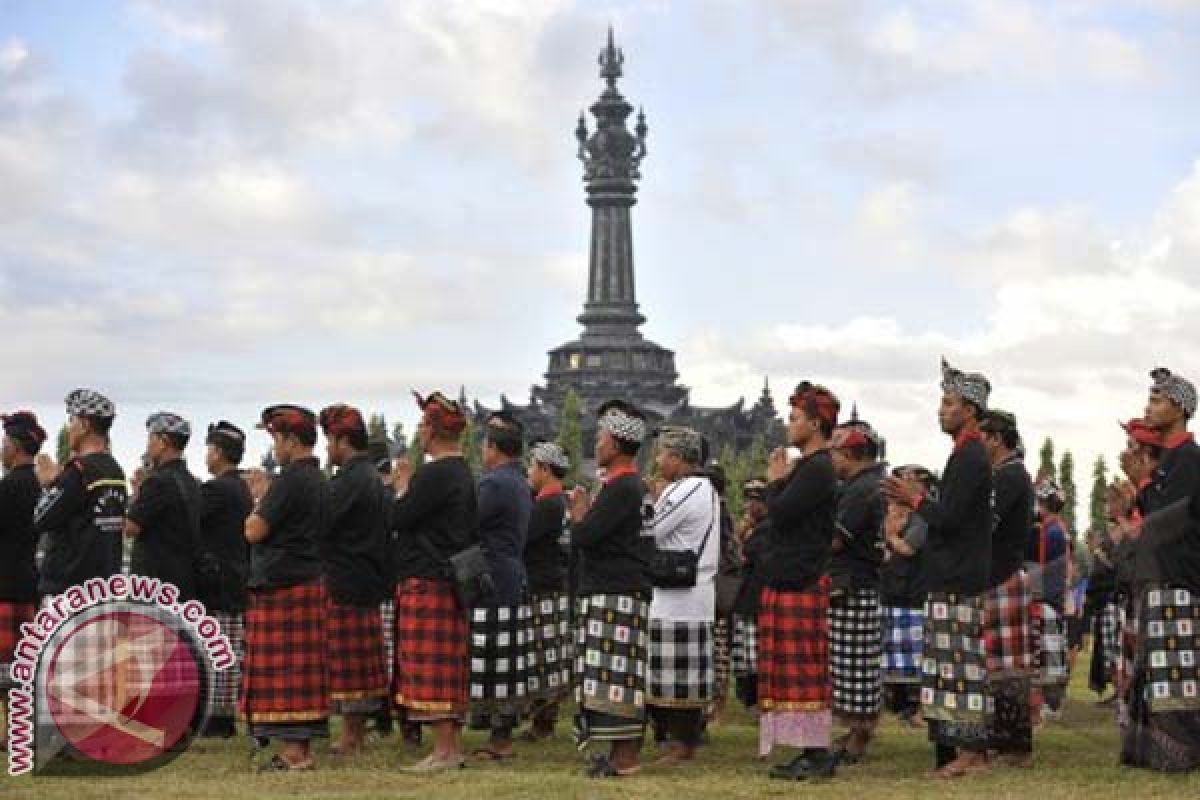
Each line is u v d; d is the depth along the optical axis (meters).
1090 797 13.31
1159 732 14.69
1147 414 14.95
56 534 15.81
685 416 183.25
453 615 15.03
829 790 13.65
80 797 12.95
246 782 13.96
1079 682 28.98
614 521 14.51
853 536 16.33
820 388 14.66
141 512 16.00
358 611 16.28
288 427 15.18
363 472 16.17
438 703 14.84
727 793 13.41
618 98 190.00
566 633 18.97
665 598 15.16
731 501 107.81
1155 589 14.73
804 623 14.52
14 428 16.73
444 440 15.29
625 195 189.62
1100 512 136.88
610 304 189.75
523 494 16.45
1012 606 15.26
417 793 13.27
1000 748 15.48
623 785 13.80
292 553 15.00
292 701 14.87
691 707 15.12
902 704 19.92
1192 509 14.54
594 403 183.25
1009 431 15.53
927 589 14.80
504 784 13.80
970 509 14.52
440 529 15.02
